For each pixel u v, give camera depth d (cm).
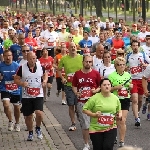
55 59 2991
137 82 2489
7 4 19638
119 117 1695
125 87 2017
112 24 6606
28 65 2069
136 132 2300
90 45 3656
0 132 2291
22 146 2047
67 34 4225
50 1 16300
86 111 1681
